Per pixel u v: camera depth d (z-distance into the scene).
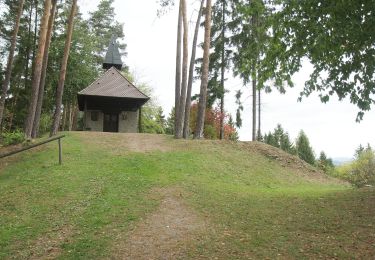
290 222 9.20
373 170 19.20
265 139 52.91
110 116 34.22
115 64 37.78
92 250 7.84
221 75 30.53
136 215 10.07
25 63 35.84
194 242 8.15
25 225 9.51
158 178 14.45
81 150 18.89
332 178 20.83
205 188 13.49
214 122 35.09
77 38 35.31
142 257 7.45
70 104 41.09
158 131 49.41
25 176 14.47
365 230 8.12
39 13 35.44
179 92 24.03
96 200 11.36
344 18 6.55
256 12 8.02
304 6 6.70
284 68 7.76
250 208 10.73
